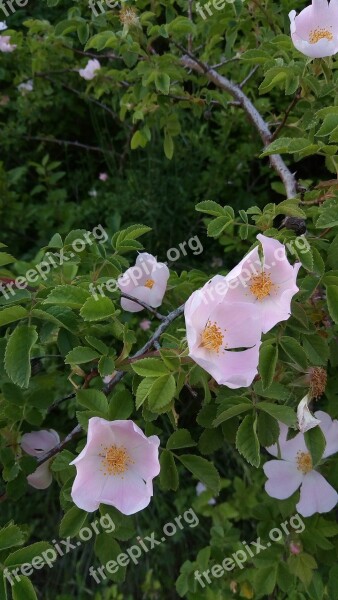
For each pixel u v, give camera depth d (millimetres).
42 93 718
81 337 271
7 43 657
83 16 574
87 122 813
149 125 513
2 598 224
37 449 286
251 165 738
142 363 233
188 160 707
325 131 261
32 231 764
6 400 275
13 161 827
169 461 262
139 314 552
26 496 586
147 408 245
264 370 241
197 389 327
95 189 759
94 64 601
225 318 236
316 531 322
